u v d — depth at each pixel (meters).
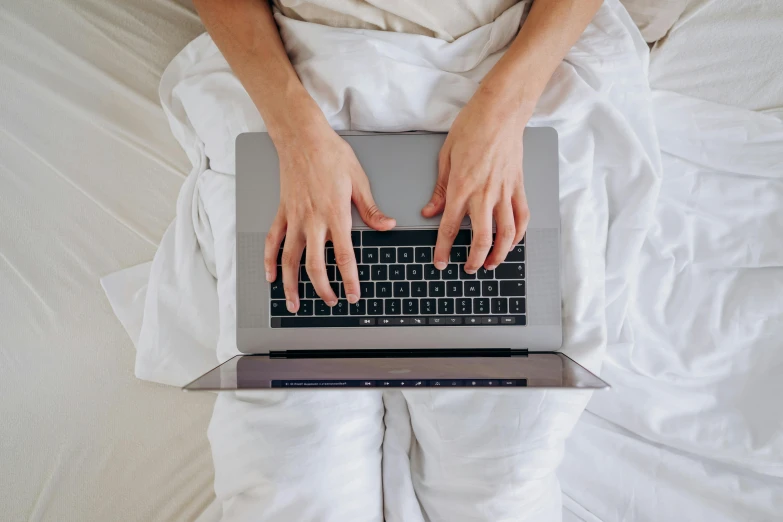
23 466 0.93
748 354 0.86
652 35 0.89
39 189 0.98
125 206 0.98
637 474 0.87
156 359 0.90
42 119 0.98
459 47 0.81
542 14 0.76
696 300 0.87
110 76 0.98
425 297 0.75
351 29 0.80
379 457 0.82
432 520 0.81
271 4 0.86
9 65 0.99
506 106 0.73
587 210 0.81
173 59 0.92
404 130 0.80
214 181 0.85
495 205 0.73
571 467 0.88
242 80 0.78
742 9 0.89
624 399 0.87
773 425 0.84
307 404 0.76
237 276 0.76
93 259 0.97
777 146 0.86
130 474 0.92
